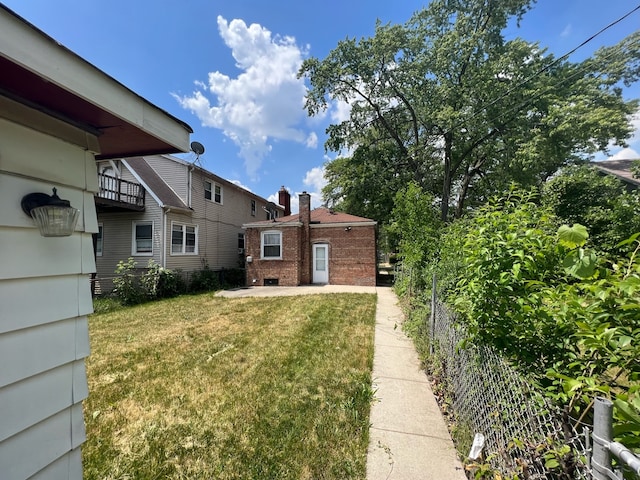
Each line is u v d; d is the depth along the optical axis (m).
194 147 13.00
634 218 6.43
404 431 2.53
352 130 15.79
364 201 16.70
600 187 8.61
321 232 13.23
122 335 5.50
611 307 1.29
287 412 2.81
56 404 1.37
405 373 3.65
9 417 1.17
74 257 1.50
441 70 13.37
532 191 2.88
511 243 1.88
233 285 13.71
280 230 13.11
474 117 12.56
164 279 10.19
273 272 13.07
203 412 2.84
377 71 13.88
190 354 4.42
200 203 13.31
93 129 1.62
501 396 1.83
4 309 1.17
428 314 4.35
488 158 14.58
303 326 5.84
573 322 1.43
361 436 2.46
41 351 1.31
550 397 1.44
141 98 1.49
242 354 4.35
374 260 12.72
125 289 8.98
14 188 1.23
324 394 3.14
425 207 6.35
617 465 0.97
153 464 2.19
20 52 0.96
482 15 13.32
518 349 1.78
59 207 1.27
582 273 1.33
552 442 1.32
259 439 2.44
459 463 2.14
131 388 3.36
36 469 1.27
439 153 15.44
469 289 2.10
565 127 10.53
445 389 3.03
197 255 13.05
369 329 5.59
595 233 7.34
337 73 13.67
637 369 1.25
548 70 12.42
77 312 1.50
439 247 4.87
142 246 11.41
